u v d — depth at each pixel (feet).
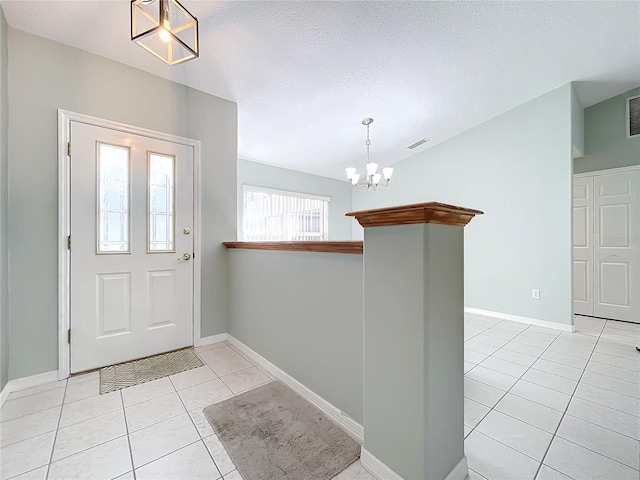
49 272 6.24
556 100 10.59
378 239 3.68
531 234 11.18
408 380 3.34
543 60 9.16
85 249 6.67
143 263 7.48
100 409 5.24
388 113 11.40
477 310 12.79
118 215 7.13
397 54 8.21
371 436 3.84
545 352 8.23
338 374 4.83
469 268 13.09
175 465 3.95
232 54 7.35
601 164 12.09
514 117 11.68
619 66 9.67
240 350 8.07
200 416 5.03
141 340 7.45
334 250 4.77
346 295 4.64
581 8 7.30
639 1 7.16
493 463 4.06
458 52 8.45
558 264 10.48
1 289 5.44
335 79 8.91
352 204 20.18
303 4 6.25
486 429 4.82
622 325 10.98
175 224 8.03
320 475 3.80
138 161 7.43
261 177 15.51
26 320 5.98
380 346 3.68
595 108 12.21
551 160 10.69
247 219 14.90
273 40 7.07
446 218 3.39
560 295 10.43
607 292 11.97
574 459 4.12
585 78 10.22
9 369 5.80
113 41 6.57
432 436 3.25
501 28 7.74
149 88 7.63
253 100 9.42
